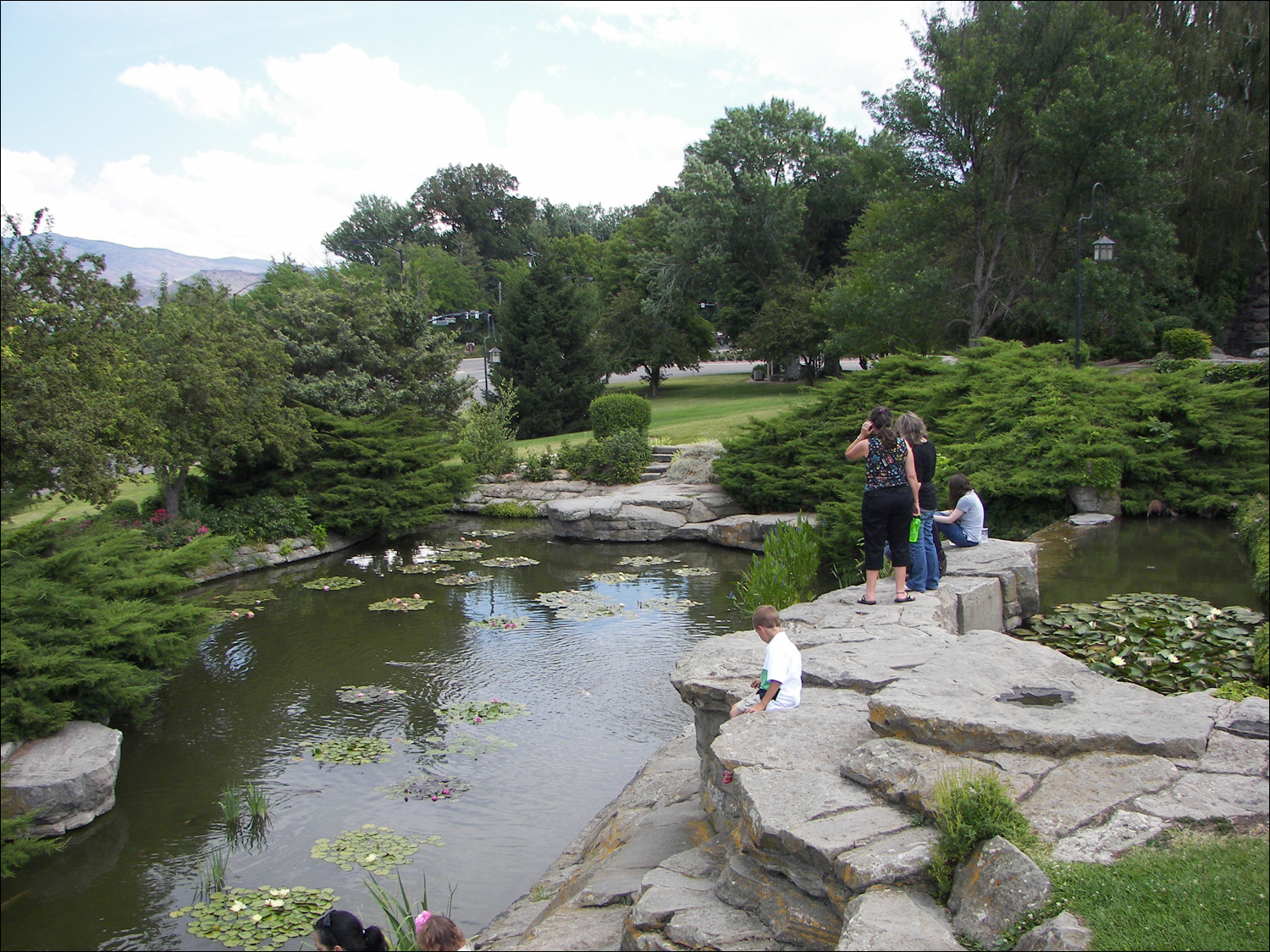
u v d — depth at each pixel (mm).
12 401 12695
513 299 38625
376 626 15070
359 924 5961
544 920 5789
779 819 4895
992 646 7246
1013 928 4012
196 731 10805
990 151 29422
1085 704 5809
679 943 4684
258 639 14422
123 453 15797
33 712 8703
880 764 5250
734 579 18125
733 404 41375
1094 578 12289
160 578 10930
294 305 25344
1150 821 4547
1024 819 4555
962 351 21266
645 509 22766
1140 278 29125
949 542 12000
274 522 20672
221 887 7465
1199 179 33750
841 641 7914
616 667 12906
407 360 26656
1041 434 17469
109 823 8594
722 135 48312
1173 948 3744
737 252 49062
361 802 8977
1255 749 5074
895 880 4398
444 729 10766
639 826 7129
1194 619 9766
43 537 10406
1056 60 29031
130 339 17375
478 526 24938
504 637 14344
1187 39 35000
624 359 48594
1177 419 17797
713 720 7516
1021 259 31453
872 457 9016
